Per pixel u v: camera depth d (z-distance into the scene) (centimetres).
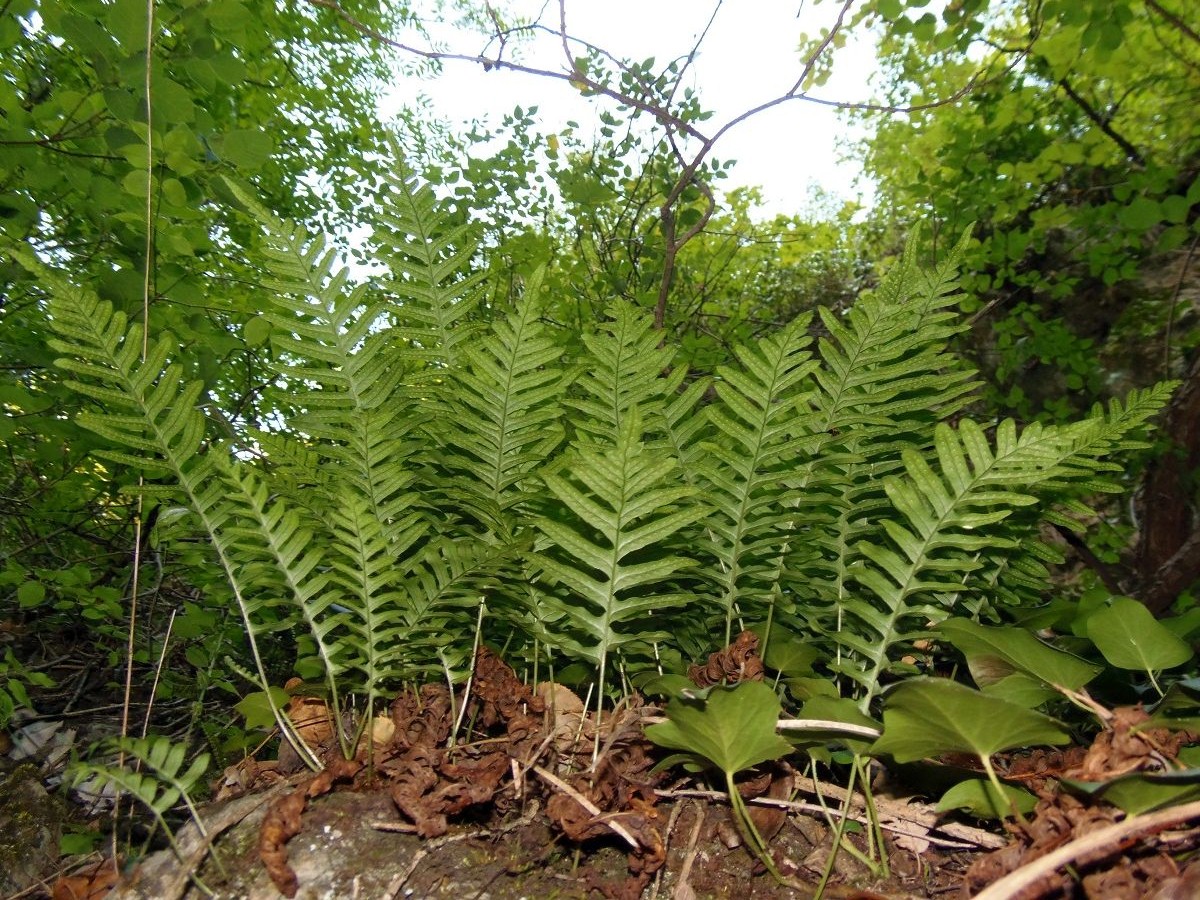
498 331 98
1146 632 98
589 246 470
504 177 380
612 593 96
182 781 89
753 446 99
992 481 92
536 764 100
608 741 98
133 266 208
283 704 108
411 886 91
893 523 95
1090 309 604
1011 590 117
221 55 174
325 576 101
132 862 98
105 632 243
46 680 203
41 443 259
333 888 90
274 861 90
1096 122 445
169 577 296
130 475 244
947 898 90
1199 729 81
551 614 104
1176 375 544
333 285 101
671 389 105
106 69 167
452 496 101
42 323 235
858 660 110
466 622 107
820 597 108
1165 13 325
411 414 110
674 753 101
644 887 93
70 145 221
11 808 163
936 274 101
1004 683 93
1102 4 319
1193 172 482
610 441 108
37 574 227
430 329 108
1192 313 551
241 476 101
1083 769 81
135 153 170
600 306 398
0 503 298
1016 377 586
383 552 103
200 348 217
